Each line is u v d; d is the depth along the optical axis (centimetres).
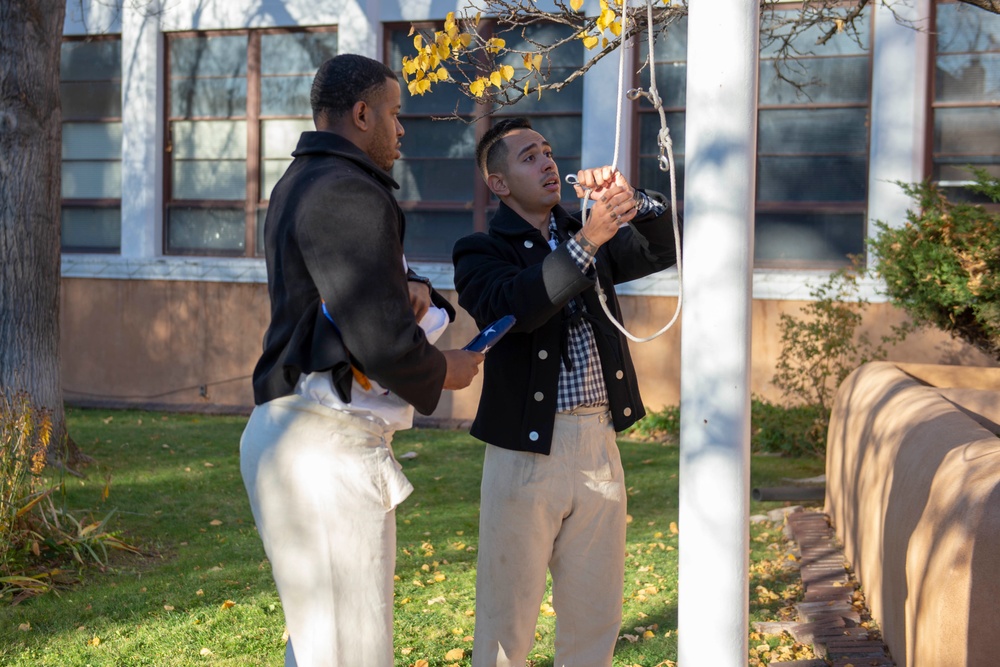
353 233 222
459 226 1071
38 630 445
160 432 948
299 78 1120
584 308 295
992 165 911
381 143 251
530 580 293
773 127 974
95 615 464
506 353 293
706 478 222
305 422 234
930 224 591
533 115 1035
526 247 305
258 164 1138
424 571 531
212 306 1112
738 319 221
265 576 523
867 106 945
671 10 451
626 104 993
